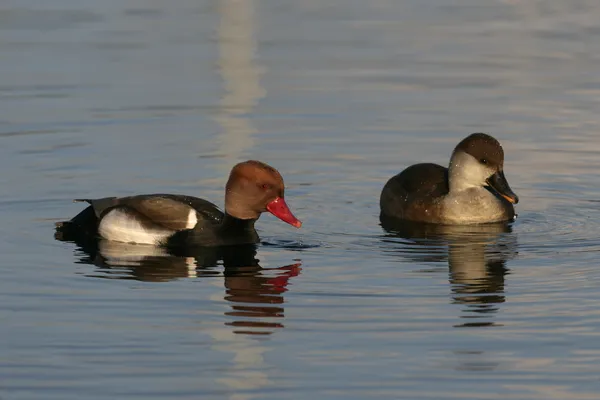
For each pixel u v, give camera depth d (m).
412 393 9.83
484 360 10.44
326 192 16.69
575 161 17.91
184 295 12.17
